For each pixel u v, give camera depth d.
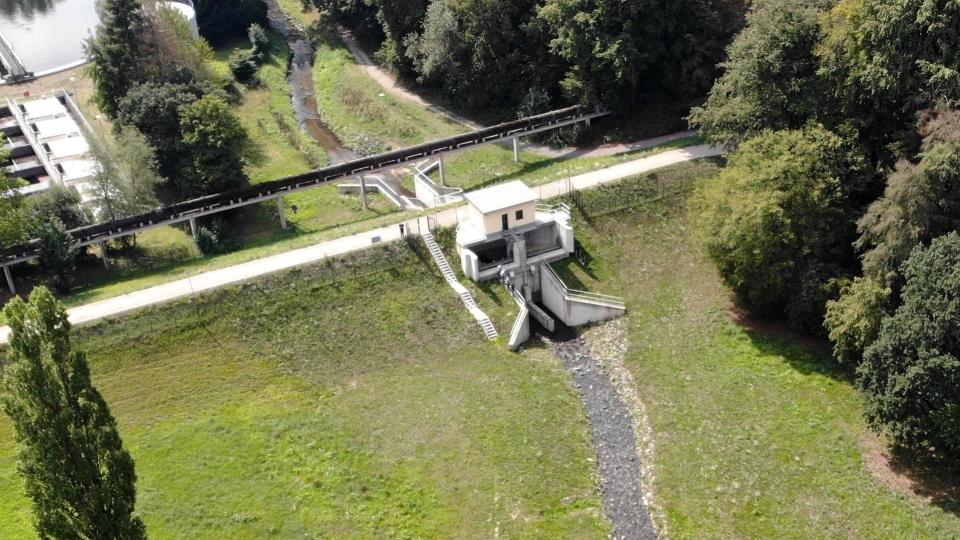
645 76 105.12
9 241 81.12
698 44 97.88
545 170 98.12
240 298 74.06
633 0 96.62
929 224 62.97
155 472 61.06
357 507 58.97
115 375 68.62
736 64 82.62
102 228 86.25
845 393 66.19
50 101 116.56
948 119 63.72
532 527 57.34
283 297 74.94
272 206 101.38
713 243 73.50
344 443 64.12
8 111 116.50
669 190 87.62
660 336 74.69
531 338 76.50
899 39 69.00
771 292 73.31
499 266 79.50
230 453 62.78
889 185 64.75
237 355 71.06
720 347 72.69
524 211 80.81
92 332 70.19
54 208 88.94
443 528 57.53
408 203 99.12
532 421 66.12
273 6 168.75
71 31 154.12
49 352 43.34
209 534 56.62
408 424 65.81
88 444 44.25
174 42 106.94
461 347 73.88
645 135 102.12
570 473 61.62
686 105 101.44
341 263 77.81
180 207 90.44
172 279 77.19
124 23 103.12
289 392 68.75
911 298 58.97
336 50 144.25
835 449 61.28
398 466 62.19
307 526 57.44
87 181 92.44
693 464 61.41
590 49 101.00
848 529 55.34
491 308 77.12
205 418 65.94
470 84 117.94
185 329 71.69
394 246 79.81
